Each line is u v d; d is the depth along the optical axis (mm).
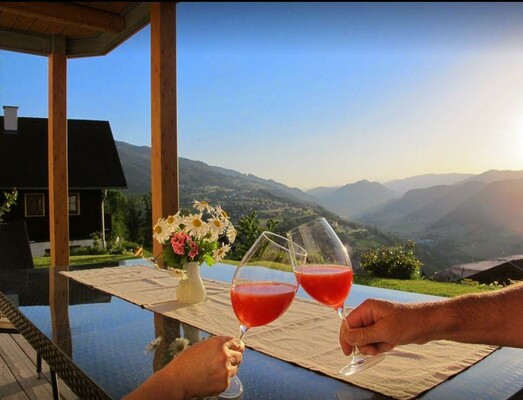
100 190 18016
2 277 2080
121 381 890
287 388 827
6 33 4508
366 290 1688
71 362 991
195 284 1496
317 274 1021
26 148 17984
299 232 1130
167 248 1505
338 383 842
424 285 4242
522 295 910
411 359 943
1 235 3109
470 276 4953
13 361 2959
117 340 1134
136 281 1893
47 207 17516
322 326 1197
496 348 1005
